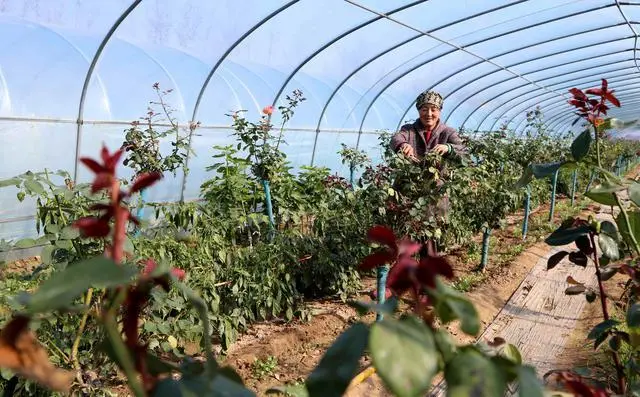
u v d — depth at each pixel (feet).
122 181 11.98
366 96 32.24
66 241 8.95
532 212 35.37
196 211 13.17
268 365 12.57
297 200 21.85
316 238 17.37
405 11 23.21
